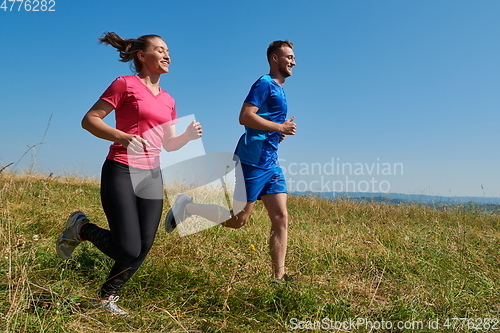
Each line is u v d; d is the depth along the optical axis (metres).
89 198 7.33
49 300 2.74
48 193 6.83
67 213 5.52
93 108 2.79
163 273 3.48
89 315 2.60
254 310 2.99
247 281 3.49
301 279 3.69
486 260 4.83
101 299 2.79
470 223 8.45
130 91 2.84
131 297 3.00
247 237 5.14
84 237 3.00
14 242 3.69
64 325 2.41
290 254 4.62
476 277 4.15
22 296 2.54
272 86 3.74
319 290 3.32
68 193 7.10
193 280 3.42
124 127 2.89
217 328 2.65
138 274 3.38
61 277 3.14
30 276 3.06
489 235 6.43
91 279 3.35
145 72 3.01
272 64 3.93
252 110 3.65
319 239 5.34
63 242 3.07
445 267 4.48
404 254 4.88
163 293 3.10
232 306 3.03
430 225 7.64
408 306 3.11
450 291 3.45
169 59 3.04
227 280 3.46
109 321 2.58
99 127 2.72
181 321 2.67
